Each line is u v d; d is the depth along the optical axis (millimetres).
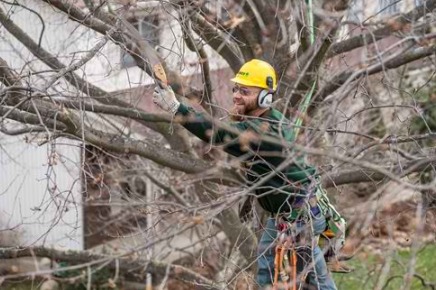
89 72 21812
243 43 15711
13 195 26766
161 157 15914
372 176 14750
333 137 14109
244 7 15898
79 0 17484
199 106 12875
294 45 17500
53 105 13641
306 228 11133
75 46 22250
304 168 11094
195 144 20562
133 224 23312
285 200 10984
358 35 15273
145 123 18203
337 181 15133
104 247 20656
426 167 12031
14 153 26625
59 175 21703
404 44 12820
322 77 14617
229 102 21719
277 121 10258
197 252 21906
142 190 25297
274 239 11328
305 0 14461
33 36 20922
